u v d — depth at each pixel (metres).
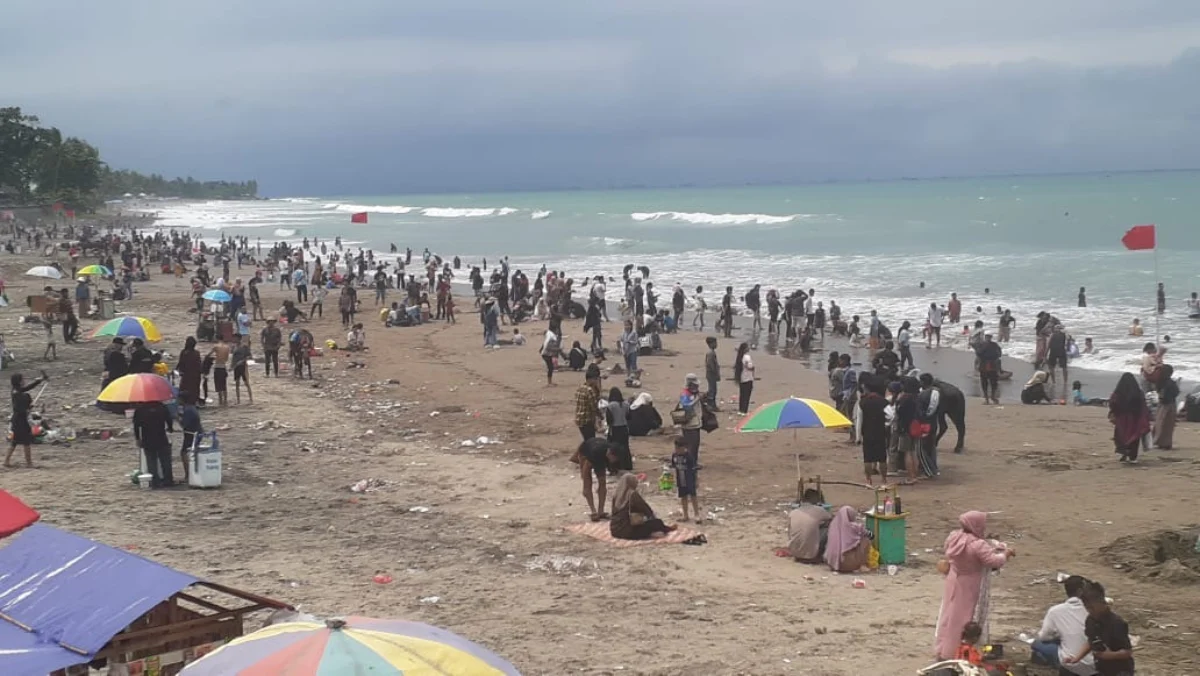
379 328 43.03
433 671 5.74
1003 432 22.77
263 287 61.88
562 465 19.91
